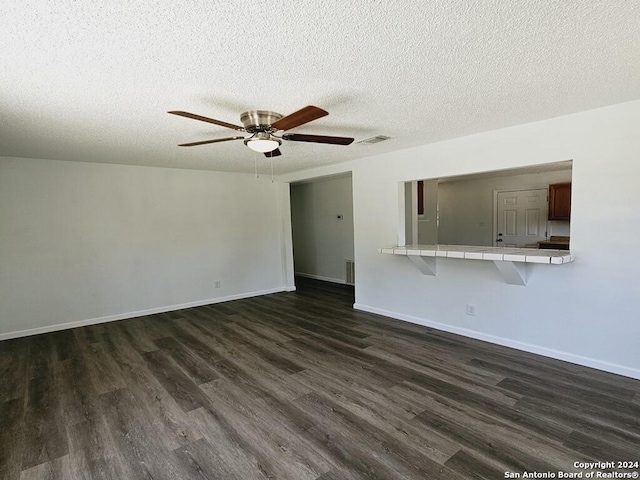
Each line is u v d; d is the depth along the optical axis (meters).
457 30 1.48
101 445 2.06
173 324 4.45
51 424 2.29
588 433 2.05
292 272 6.34
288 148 3.76
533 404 2.37
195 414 2.37
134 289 4.83
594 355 2.84
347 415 2.31
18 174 4.03
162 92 2.08
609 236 2.68
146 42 1.51
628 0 1.28
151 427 2.23
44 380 2.92
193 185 5.27
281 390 2.67
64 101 2.19
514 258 2.83
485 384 2.67
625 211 2.60
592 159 2.70
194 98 2.20
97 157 4.10
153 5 1.24
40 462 1.93
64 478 1.81
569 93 2.29
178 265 5.18
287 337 3.88
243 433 2.15
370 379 2.81
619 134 2.57
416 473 1.77
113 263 4.66
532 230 6.43
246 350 3.52
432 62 1.78
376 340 3.69
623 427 2.10
